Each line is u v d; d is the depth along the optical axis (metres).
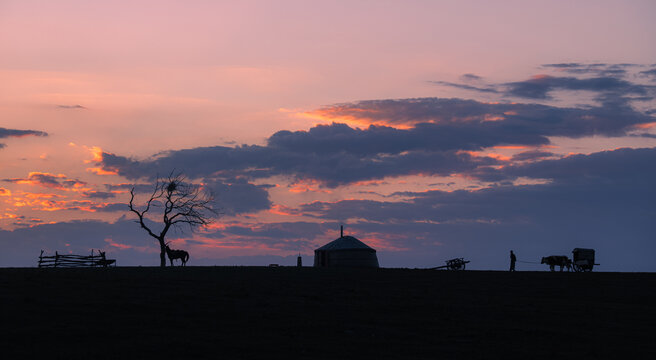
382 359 28.09
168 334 30.88
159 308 37.38
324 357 28.06
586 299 47.81
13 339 28.45
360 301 43.50
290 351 28.77
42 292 40.94
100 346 28.00
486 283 56.31
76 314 34.41
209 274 58.50
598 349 31.52
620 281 58.75
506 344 32.03
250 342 30.06
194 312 36.69
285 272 63.94
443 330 34.91
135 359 26.23
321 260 96.25
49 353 26.41
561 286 54.75
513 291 51.31
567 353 30.55
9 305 35.78
